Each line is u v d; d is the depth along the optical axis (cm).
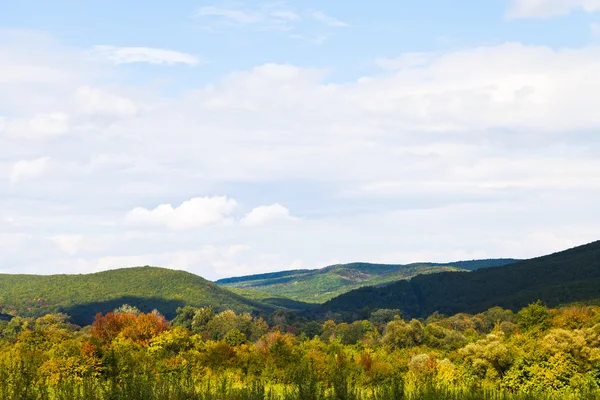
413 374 10819
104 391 6128
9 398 5591
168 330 15100
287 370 10362
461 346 16550
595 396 8244
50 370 8188
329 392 7638
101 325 15912
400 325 18762
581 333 10706
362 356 12188
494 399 8275
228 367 11156
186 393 6531
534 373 9850
